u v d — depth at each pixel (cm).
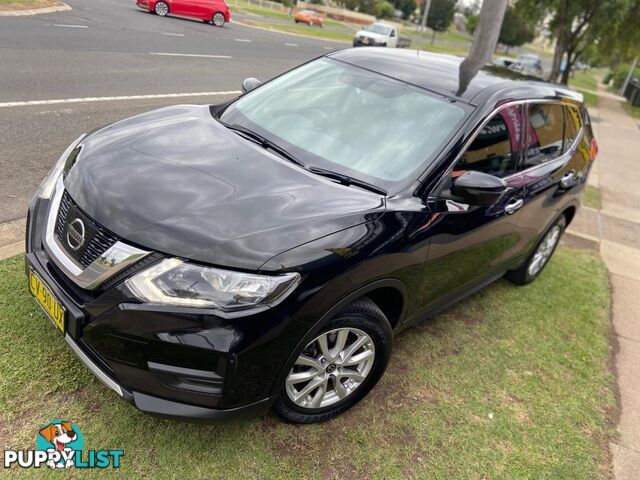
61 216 235
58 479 212
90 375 258
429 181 271
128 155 255
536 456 279
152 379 204
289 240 213
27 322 279
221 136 290
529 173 354
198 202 223
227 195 231
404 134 292
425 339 353
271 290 202
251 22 2867
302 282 209
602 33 2044
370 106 311
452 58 375
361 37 2584
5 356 257
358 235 230
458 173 285
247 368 205
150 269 200
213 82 980
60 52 967
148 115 318
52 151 505
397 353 331
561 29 2000
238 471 230
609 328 426
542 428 299
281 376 220
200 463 230
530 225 382
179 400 206
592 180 917
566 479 269
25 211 390
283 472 235
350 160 282
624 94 3906
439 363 332
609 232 666
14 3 1466
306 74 355
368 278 234
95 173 239
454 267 304
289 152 283
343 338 246
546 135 377
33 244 240
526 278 453
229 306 198
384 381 304
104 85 792
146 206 218
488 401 310
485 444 278
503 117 319
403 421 279
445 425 284
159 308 196
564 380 346
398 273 253
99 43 1145
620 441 304
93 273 207
